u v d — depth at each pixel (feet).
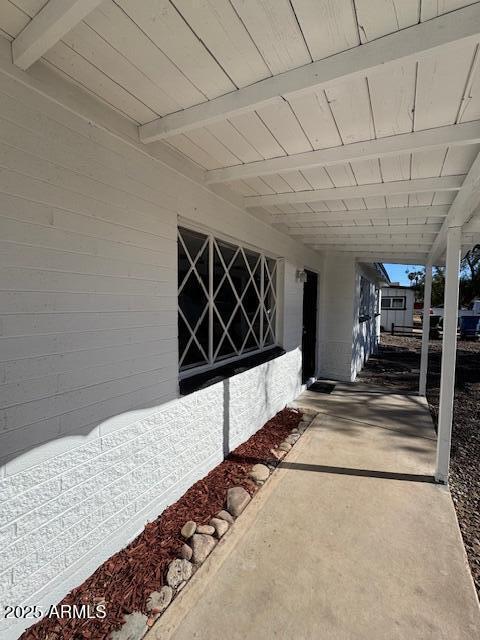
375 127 6.00
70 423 5.47
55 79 4.94
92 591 5.61
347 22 3.72
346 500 8.38
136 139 6.46
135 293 6.67
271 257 13.83
